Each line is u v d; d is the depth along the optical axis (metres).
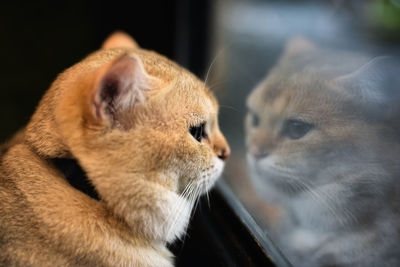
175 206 0.44
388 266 0.41
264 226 0.46
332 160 0.44
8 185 0.42
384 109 0.42
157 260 0.44
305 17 0.64
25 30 0.90
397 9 0.59
